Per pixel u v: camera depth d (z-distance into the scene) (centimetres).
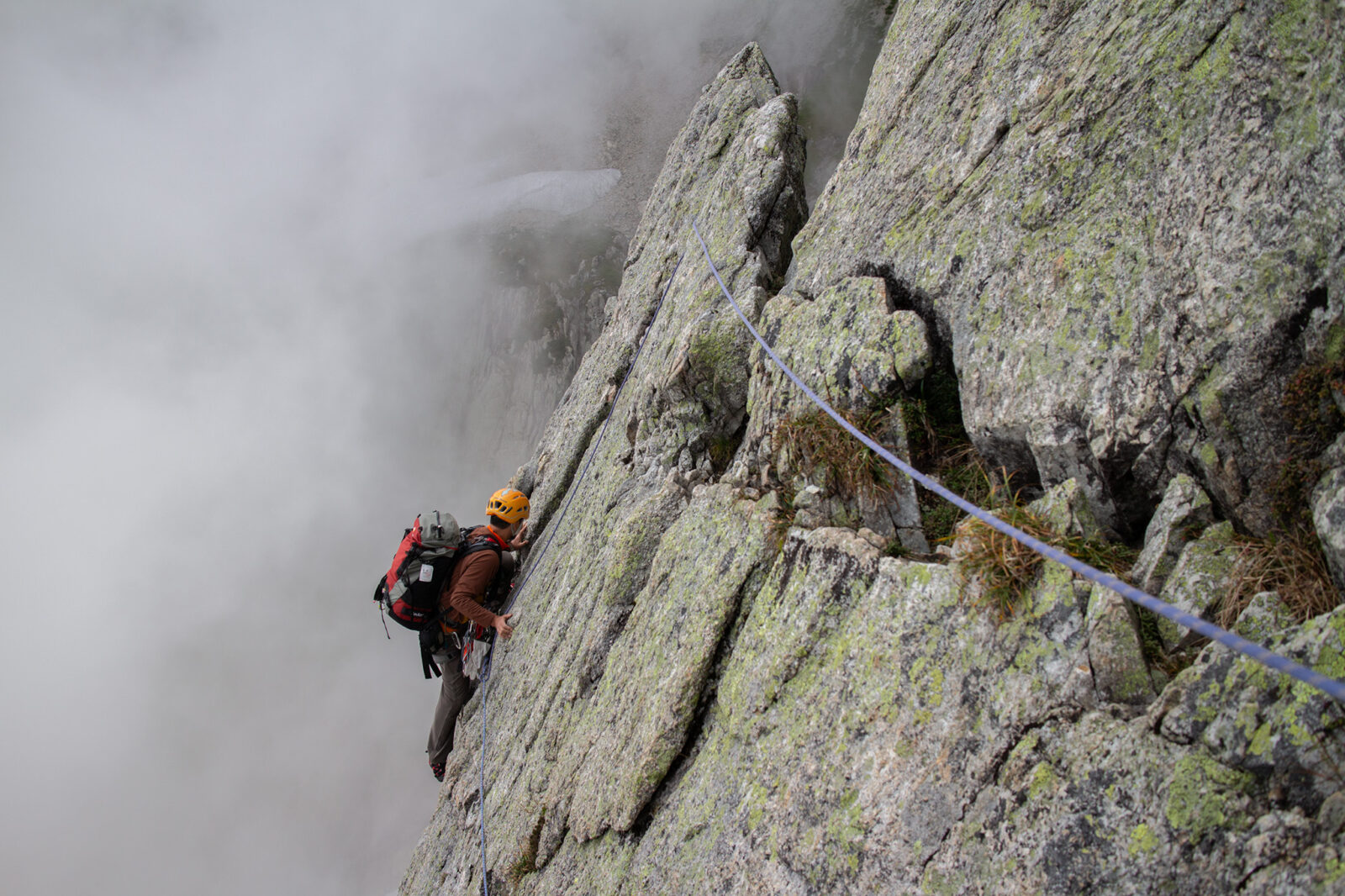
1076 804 232
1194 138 282
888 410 359
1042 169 336
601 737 463
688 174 832
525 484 1036
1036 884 232
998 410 316
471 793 683
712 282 593
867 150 489
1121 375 281
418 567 743
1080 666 249
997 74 387
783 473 397
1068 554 271
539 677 624
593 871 432
